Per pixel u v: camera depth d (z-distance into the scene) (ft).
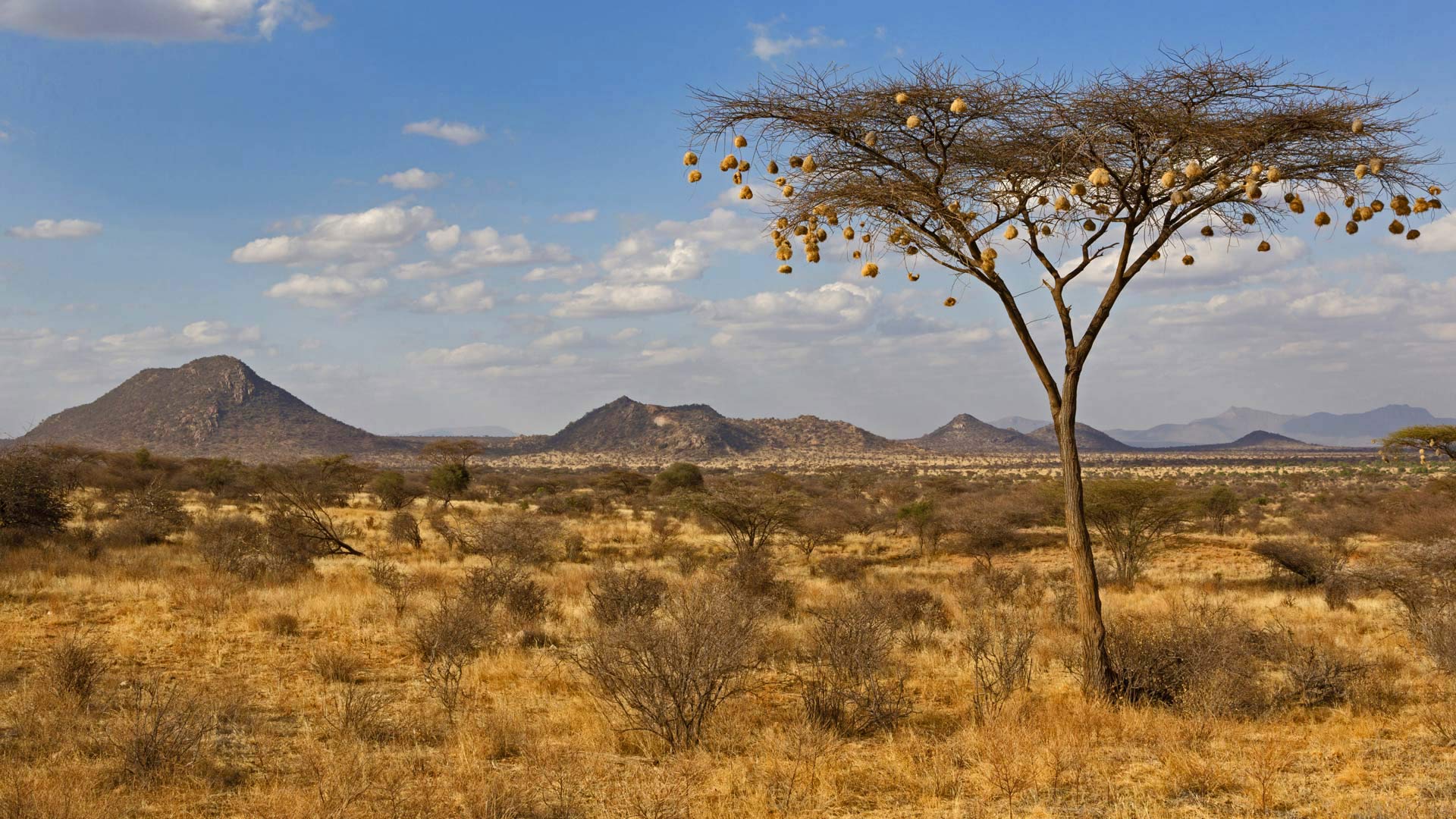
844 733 30.07
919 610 53.42
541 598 55.16
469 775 24.12
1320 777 23.65
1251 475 367.04
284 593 57.82
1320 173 29.25
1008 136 30.40
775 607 55.57
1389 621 55.77
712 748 27.78
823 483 276.00
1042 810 21.11
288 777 24.30
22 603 52.34
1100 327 33.35
